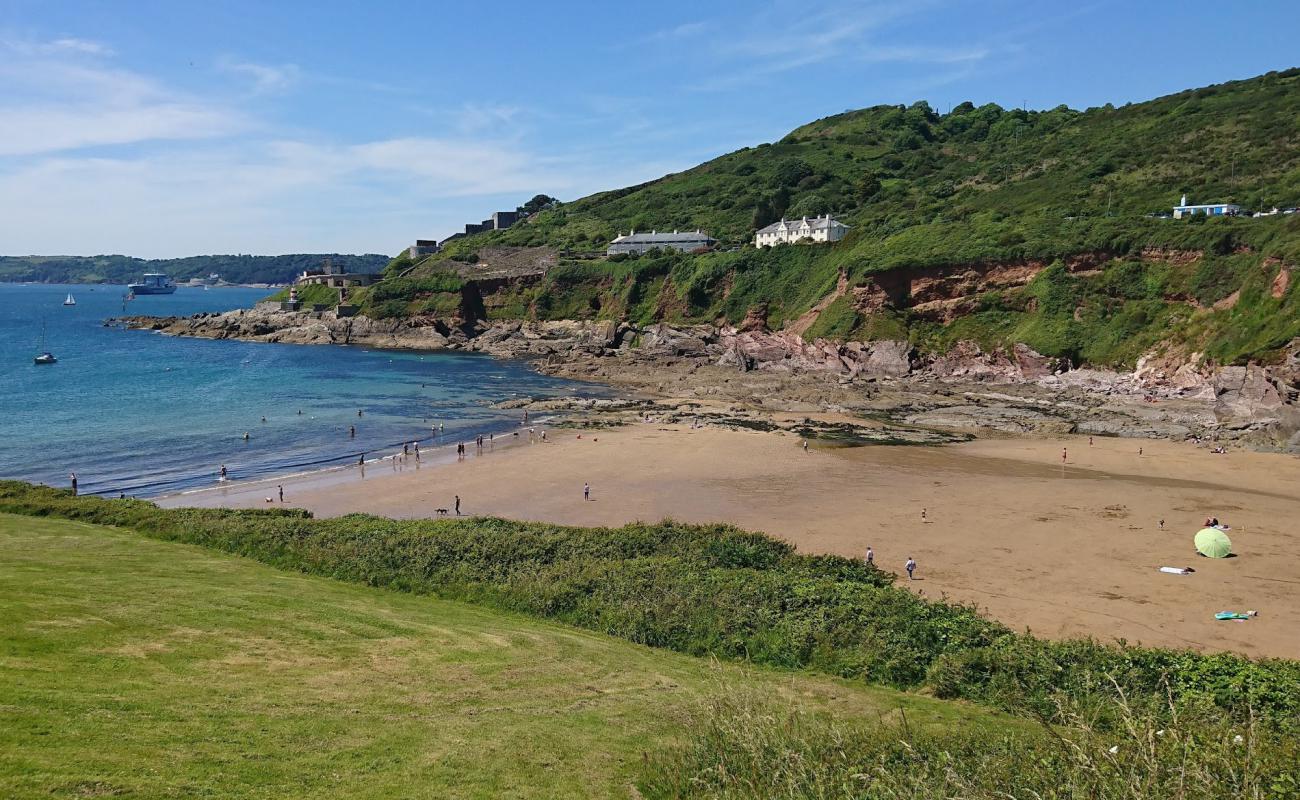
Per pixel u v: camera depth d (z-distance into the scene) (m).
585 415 84.69
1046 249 104.25
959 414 81.56
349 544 30.84
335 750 13.40
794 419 82.19
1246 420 70.75
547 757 14.13
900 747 12.91
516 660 19.98
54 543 27.95
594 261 162.50
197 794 11.09
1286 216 91.25
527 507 49.84
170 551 28.75
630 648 22.80
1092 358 94.94
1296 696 18.52
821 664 22.36
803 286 131.00
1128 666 20.59
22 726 12.09
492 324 159.25
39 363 121.00
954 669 21.14
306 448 68.06
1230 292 88.56
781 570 29.86
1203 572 37.12
